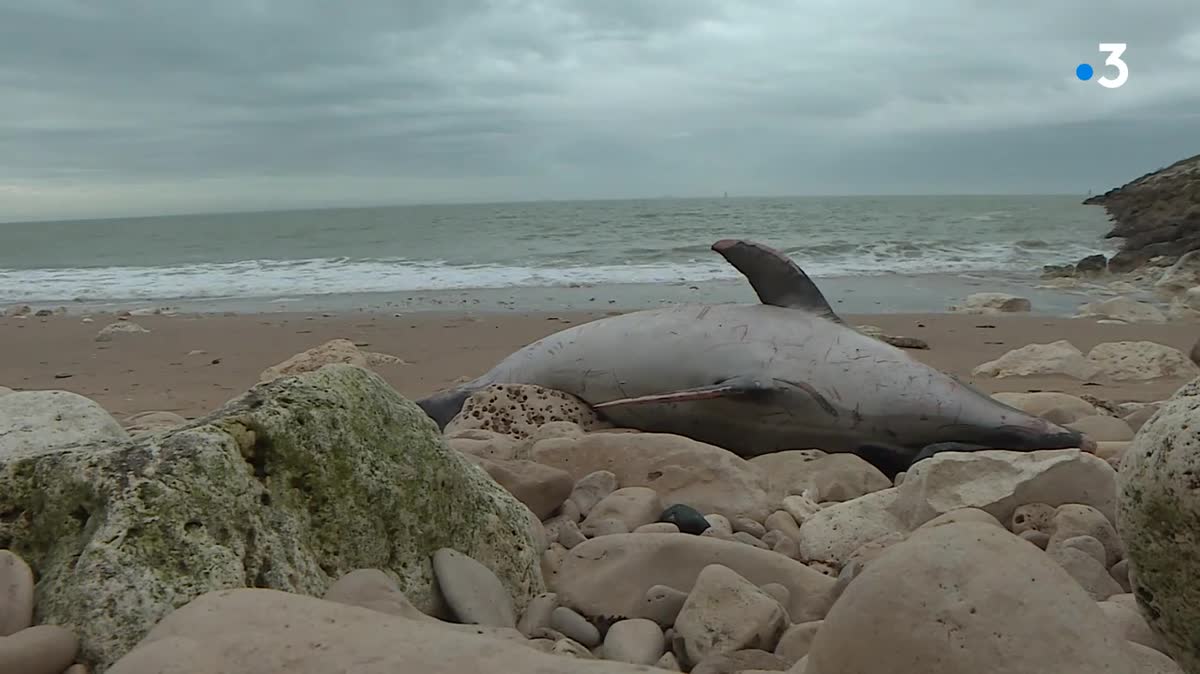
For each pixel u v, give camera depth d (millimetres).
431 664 1814
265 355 10383
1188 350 10188
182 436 2633
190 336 11844
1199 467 1866
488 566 3164
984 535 1871
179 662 1801
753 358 5406
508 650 1865
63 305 16781
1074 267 19891
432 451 3111
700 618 2783
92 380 8914
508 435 5500
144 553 2379
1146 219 36688
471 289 17734
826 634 1856
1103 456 4922
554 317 13500
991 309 14086
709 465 4496
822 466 4824
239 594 2055
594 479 4355
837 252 24156
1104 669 1685
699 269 20328
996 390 7621
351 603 2486
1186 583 1959
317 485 2773
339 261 23859
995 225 38312
